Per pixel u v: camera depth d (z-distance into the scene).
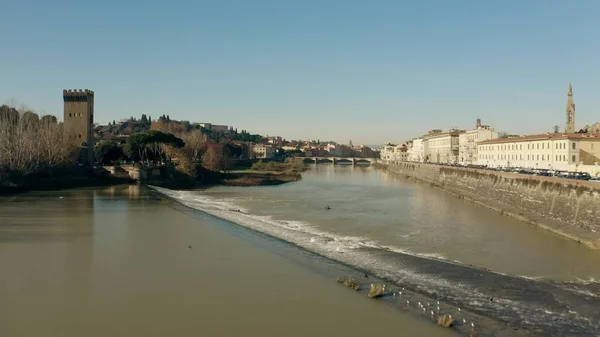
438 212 87.69
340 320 29.58
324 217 80.12
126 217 68.69
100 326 27.48
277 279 38.22
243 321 28.81
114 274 38.16
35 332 26.47
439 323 29.50
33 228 58.09
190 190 138.00
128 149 160.25
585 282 41.97
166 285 35.56
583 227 64.81
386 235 63.22
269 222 72.62
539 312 33.69
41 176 121.31
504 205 93.38
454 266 46.31
